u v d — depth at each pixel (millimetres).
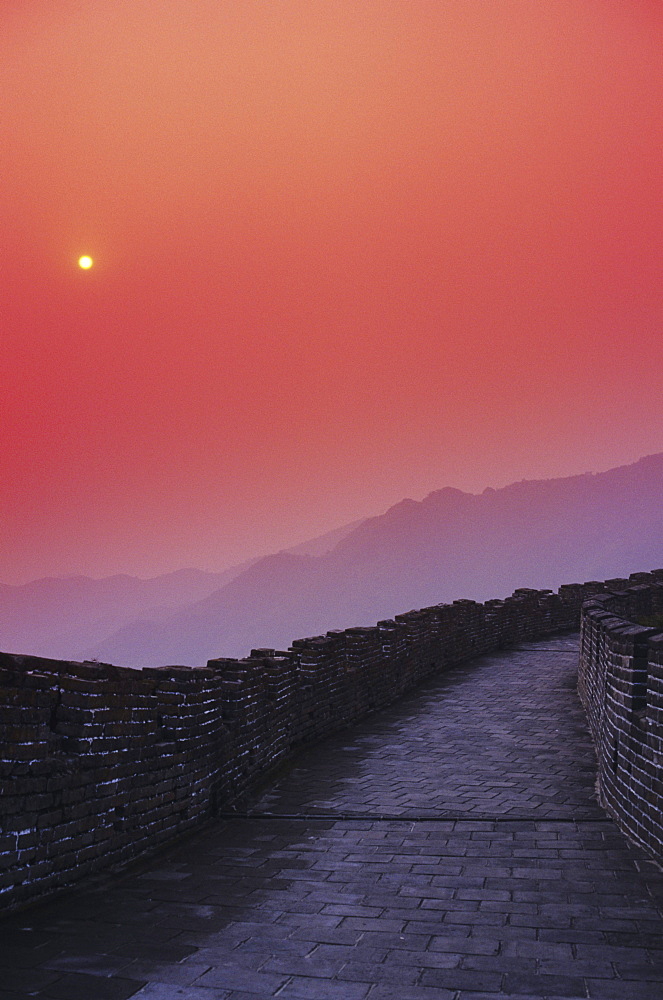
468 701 17156
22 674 6098
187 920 5914
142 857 7656
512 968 4988
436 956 5195
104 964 5062
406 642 18281
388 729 14641
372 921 5883
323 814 9422
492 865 7316
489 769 11664
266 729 11422
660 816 7418
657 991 4637
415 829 8719
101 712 7047
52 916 5965
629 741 8570
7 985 4719
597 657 13359
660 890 6535
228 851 7949
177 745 8461
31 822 6133
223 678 10602
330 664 14289
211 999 4570
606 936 5527
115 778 7285
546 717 15406
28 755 6164
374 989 4699
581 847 7887
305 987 4734
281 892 6609
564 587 30172
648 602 21094
